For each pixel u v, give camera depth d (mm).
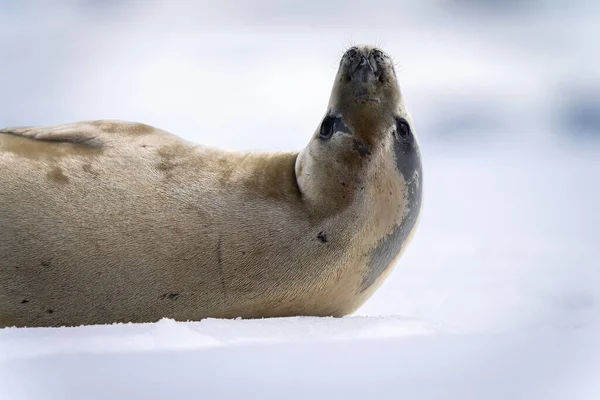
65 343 11328
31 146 13930
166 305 13492
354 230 13750
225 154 14453
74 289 13328
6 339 11633
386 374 10219
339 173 13797
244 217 13617
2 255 13211
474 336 11977
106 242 13289
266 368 10336
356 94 14047
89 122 14969
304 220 13703
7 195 13336
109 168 13781
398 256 14688
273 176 14109
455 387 9875
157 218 13445
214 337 11773
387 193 13984
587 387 9992
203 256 13438
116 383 9703
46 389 9500
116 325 12750
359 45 14398
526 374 10305
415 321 13547
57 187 13477
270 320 13188
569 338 11844
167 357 10648
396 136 14195
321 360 10703
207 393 9508
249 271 13508
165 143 14430
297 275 13625
